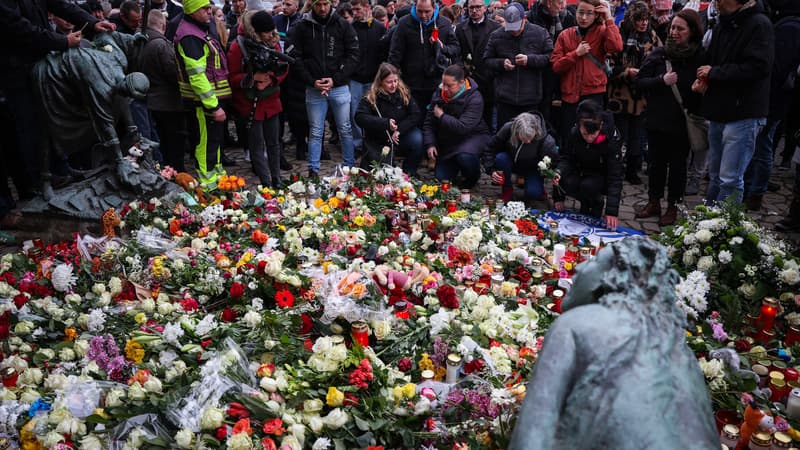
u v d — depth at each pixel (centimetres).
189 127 810
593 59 696
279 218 478
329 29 669
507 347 302
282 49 779
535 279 395
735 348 312
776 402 277
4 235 522
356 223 468
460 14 916
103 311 341
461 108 695
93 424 250
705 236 371
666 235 412
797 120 765
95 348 294
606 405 135
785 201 682
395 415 253
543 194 675
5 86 547
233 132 997
